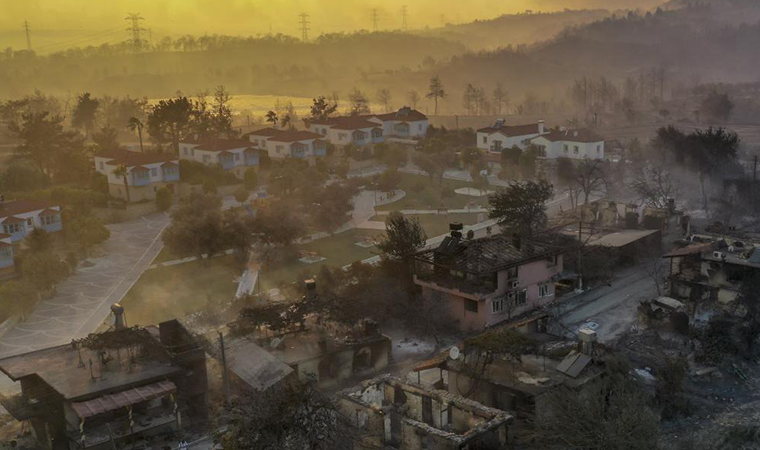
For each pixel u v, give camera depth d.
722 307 74.56
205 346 59.47
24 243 109.88
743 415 56.72
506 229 97.56
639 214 104.12
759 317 69.81
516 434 43.97
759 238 91.31
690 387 60.66
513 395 47.69
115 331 57.41
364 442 43.00
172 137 185.12
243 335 63.72
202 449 49.91
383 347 63.03
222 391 57.09
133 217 132.38
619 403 46.94
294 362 58.03
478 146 177.38
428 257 79.44
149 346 56.16
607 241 92.25
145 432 51.31
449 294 74.88
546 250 79.12
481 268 72.88
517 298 75.31
